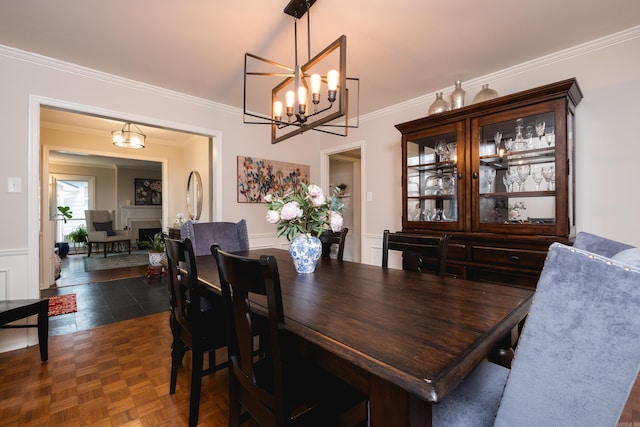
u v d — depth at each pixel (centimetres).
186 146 532
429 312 93
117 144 418
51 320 276
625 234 199
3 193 218
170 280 164
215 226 254
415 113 319
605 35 204
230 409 110
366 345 70
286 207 151
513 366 62
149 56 233
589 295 52
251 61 241
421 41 212
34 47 220
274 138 197
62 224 760
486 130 230
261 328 111
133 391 166
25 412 148
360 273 155
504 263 210
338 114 142
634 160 197
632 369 49
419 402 60
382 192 351
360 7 177
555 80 229
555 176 194
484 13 182
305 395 94
